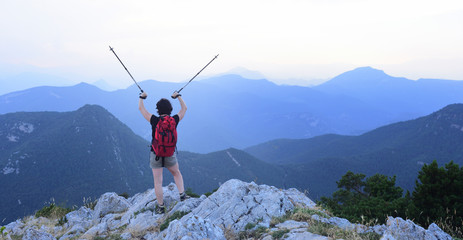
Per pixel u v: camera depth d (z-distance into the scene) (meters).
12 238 8.83
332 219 6.75
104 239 7.52
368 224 6.49
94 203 13.78
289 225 6.07
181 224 5.38
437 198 13.43
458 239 6.47
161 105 6.12
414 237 5.83
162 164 6.69
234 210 7.07
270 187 8.34
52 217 12.38
